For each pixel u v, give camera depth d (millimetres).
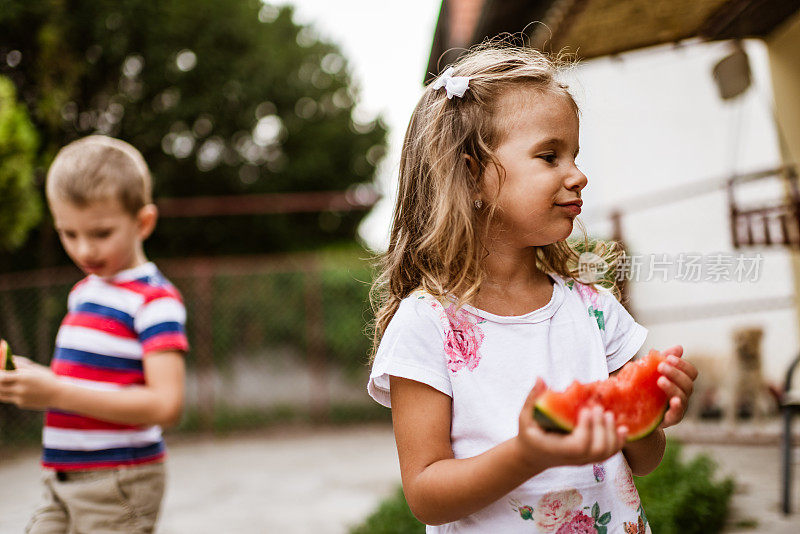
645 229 7266
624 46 4719
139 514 2172
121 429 2176
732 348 5988
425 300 1479
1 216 8000
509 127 1453
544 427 1068
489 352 1439
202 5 14570
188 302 9562
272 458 7629
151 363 2219
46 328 8852
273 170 16219
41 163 12086
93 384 2213
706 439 5848
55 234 12258
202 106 14719
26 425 8688
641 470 1539
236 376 9719
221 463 7465
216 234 15336
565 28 4355
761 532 3543
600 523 1396
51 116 12406
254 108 15555
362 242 16641
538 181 1424
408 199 1627
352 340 9688
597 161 7695
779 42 4648
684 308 6875
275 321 9781
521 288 1517
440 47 8586
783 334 6324
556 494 1383
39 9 12156
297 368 9906
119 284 2320
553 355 1461
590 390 1165
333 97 16938
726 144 6770
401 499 4184
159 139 14688
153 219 2439
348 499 5594
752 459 5176
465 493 1237
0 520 5180
